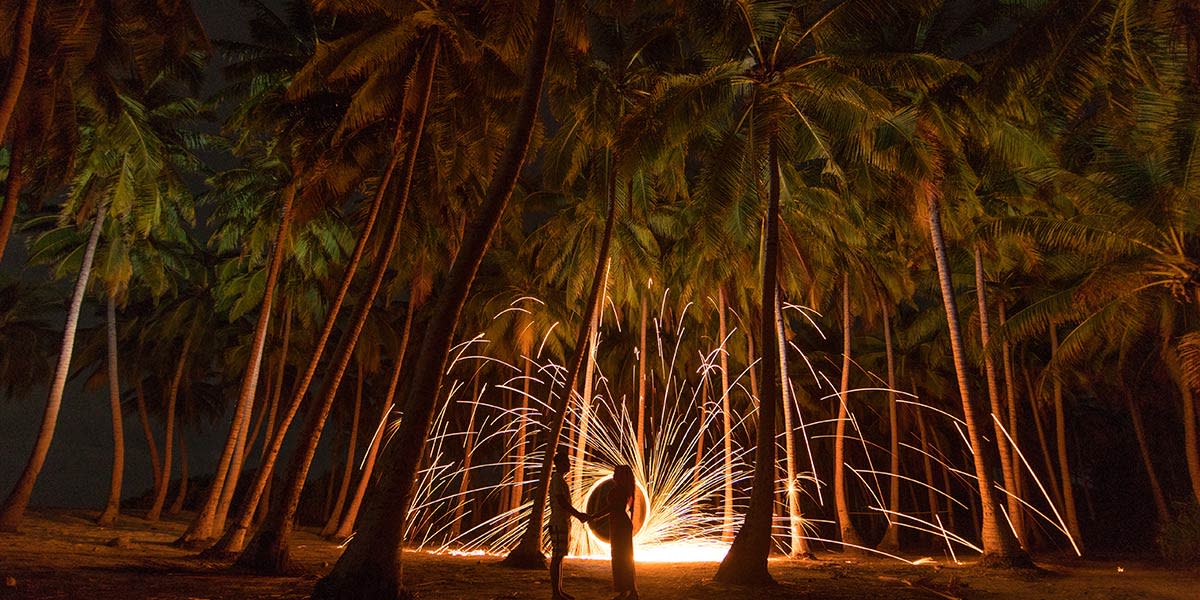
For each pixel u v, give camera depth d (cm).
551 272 2745
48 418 1988
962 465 4694
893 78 1616
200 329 3375
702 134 1956
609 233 1809
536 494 1567
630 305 2916
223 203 2583
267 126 1833
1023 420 4131
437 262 2423
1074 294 2092
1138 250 1923
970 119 1705
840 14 1547
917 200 2011
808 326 4219
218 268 3192
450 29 1398
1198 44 1053
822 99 1641
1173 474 4019
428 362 836
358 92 1482
